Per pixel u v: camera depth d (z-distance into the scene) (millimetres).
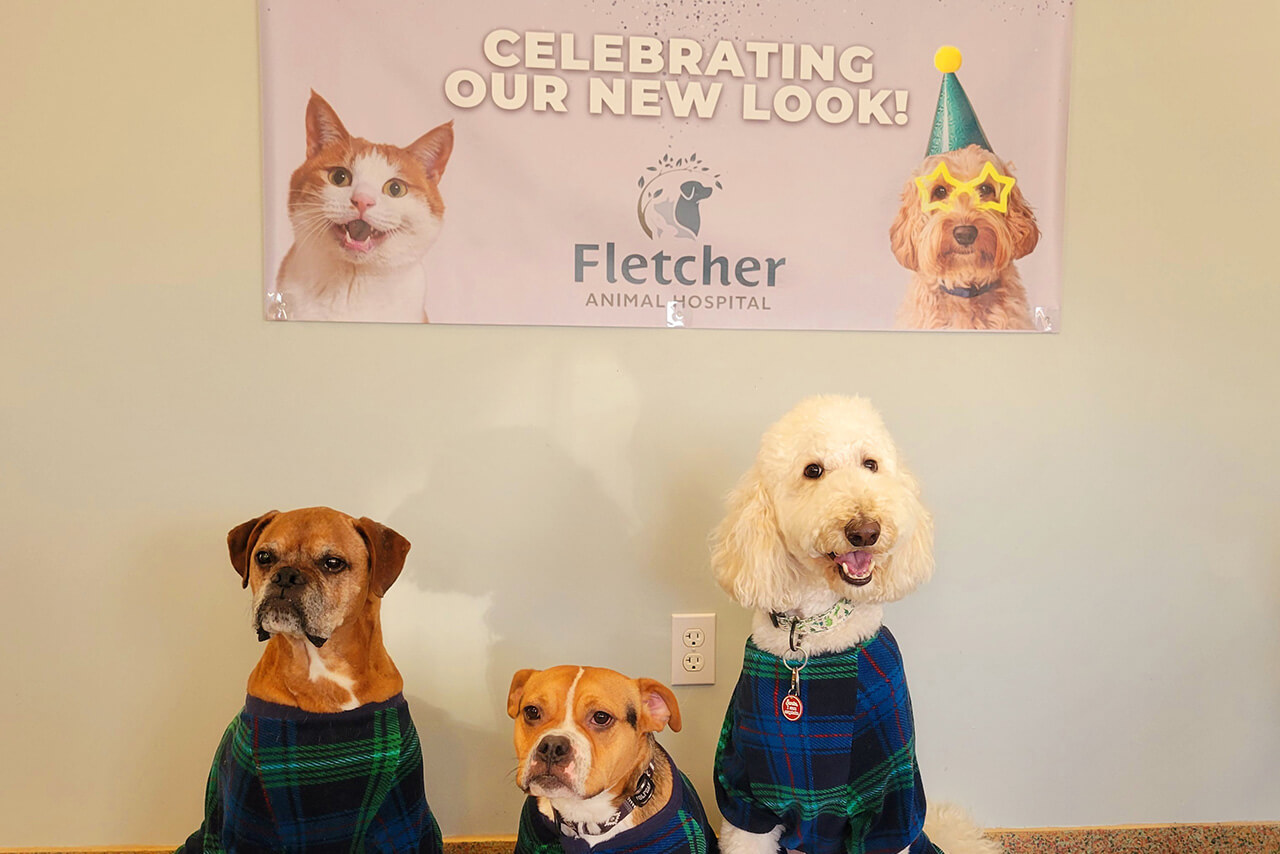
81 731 1555
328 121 1493
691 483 1600
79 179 1484
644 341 1575
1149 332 1651
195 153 1496
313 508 1289
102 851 1564
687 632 1614
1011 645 1677
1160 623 1696
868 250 1587
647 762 1263
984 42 1570
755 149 1556
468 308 1539
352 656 1269
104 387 1510
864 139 1569
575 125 1524
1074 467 1658
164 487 1530
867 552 1172
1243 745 1729
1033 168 1599
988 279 1608
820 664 1266
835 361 1603
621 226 1548
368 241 1516
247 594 1558
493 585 1590
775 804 1272
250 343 1523
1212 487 1683
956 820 1597
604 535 1599
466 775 1611
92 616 1540
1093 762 1711
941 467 1638
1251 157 1643
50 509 1517
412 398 1553
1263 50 1628
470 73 1504
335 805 1239
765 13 1535
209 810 1290
